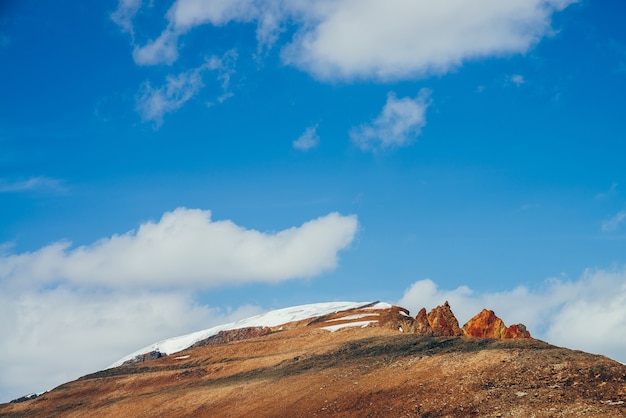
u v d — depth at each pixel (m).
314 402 106.94
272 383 123.12
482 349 112.12
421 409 92.44
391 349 125.50
